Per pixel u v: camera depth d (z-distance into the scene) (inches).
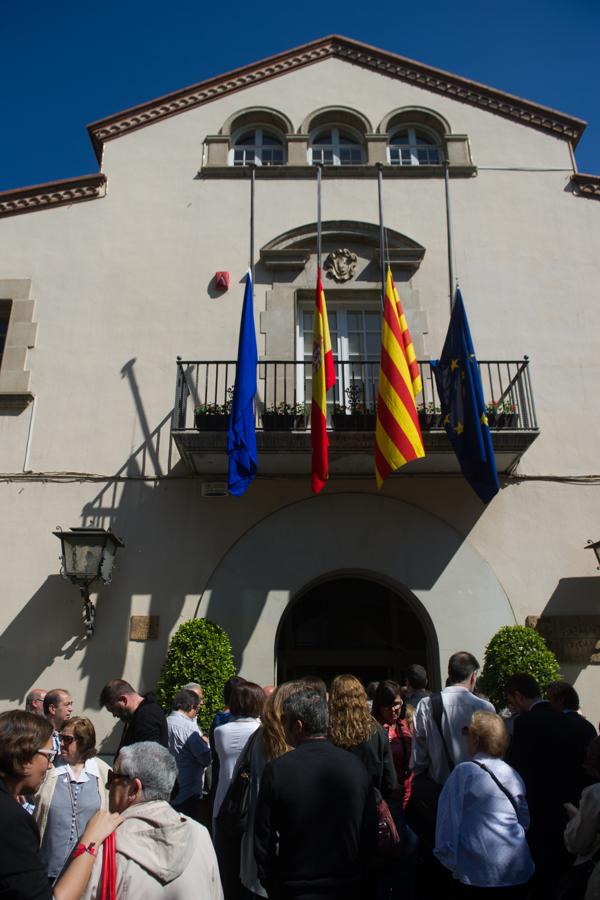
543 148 384.8
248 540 305.1
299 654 339.3
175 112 391.9
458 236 362.3
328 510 312.0
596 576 301.9
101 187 370.0
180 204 367.6
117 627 289.9
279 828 109.1
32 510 307.9
